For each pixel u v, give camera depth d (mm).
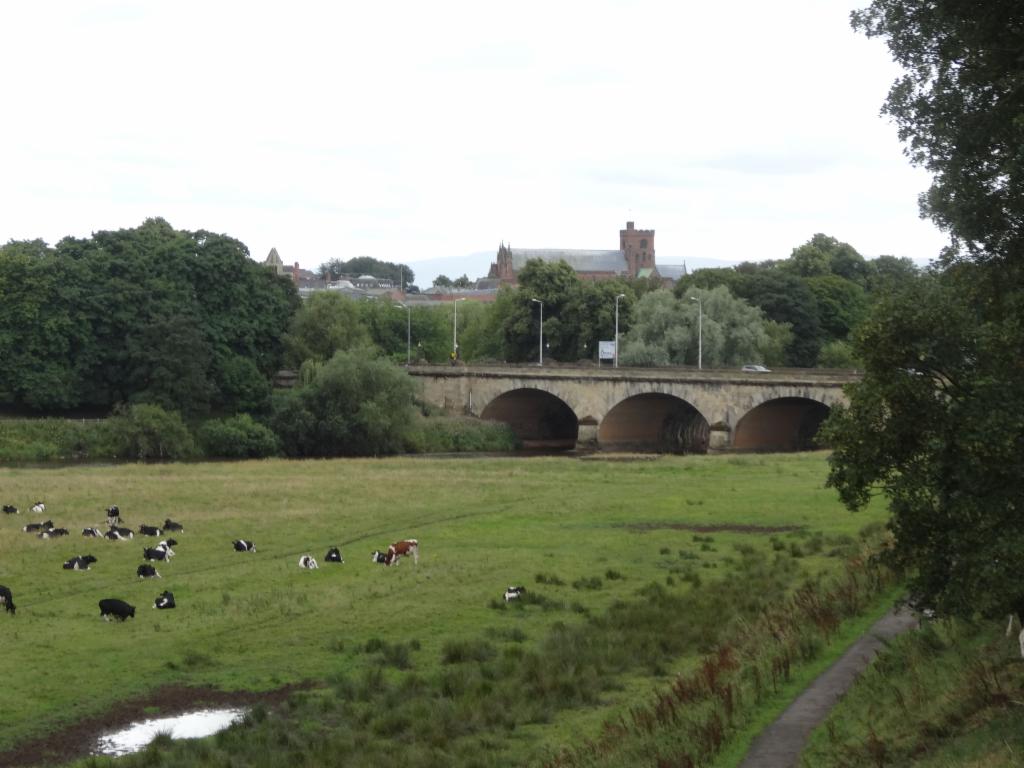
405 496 83750
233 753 33156
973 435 29359
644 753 31000
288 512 75312
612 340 174250
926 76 46312
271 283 155500
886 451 31266
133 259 144875
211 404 140125
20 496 79875
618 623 46625
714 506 80375
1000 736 27688
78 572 56188
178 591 52875
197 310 143750
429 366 150875
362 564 59500
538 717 35875
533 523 73562
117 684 39594
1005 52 42375
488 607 50469
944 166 46031
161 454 127500
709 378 137625
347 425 134250
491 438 143000
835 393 132875
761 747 30297
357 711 36938
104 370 139875
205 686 39719
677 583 54938
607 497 84812
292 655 43125
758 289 191375
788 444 145625
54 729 35469
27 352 135875
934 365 31500
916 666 34844
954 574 30156
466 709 36500
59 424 129500
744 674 36969
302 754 32969
